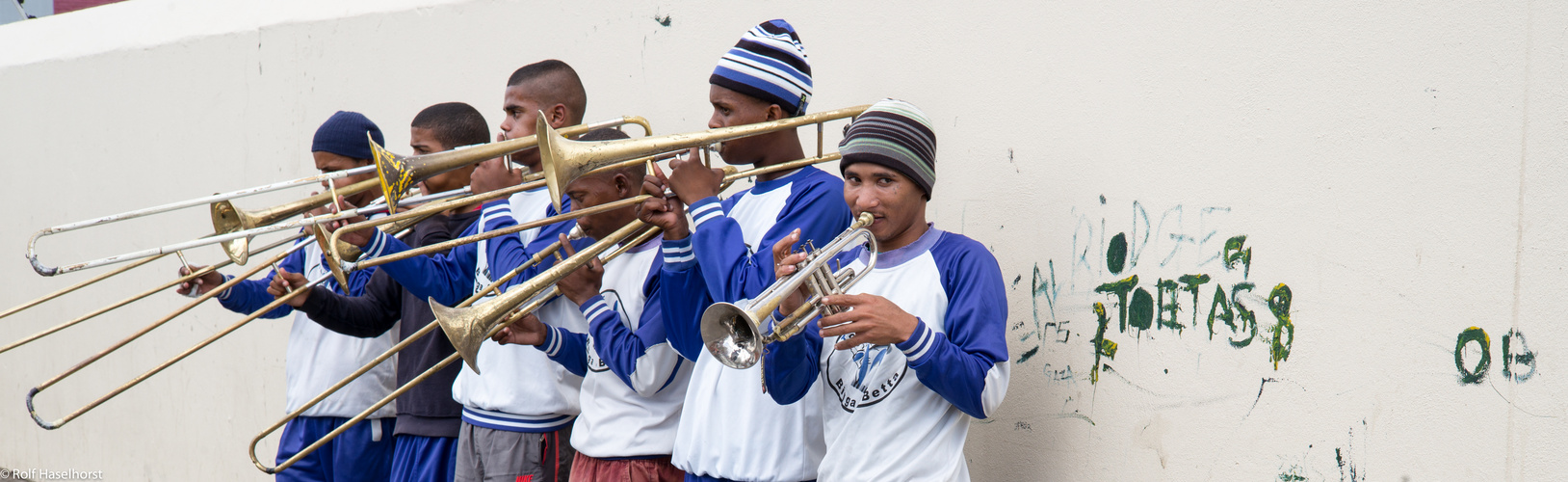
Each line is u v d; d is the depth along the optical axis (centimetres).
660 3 386
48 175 614
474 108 399
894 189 243
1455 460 228
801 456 262
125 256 312
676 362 296
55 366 619
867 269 243
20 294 635
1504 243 222
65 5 659
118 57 575
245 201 520
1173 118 268
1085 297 283
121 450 587
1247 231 256
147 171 564
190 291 386
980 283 241
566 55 412
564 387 326
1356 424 240
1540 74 219
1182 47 267
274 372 509
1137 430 273
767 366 244
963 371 226
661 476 300
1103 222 279
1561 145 216
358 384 394
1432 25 232
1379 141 238
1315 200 246
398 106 464
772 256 255
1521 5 221
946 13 314
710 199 271
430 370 335
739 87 285
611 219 312
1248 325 255
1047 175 291
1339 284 243
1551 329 217
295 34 500
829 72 342
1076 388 285
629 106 394
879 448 241
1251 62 256
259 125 515
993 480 302
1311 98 247
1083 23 285
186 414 552
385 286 388
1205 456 262
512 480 322
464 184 380
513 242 340
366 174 394
